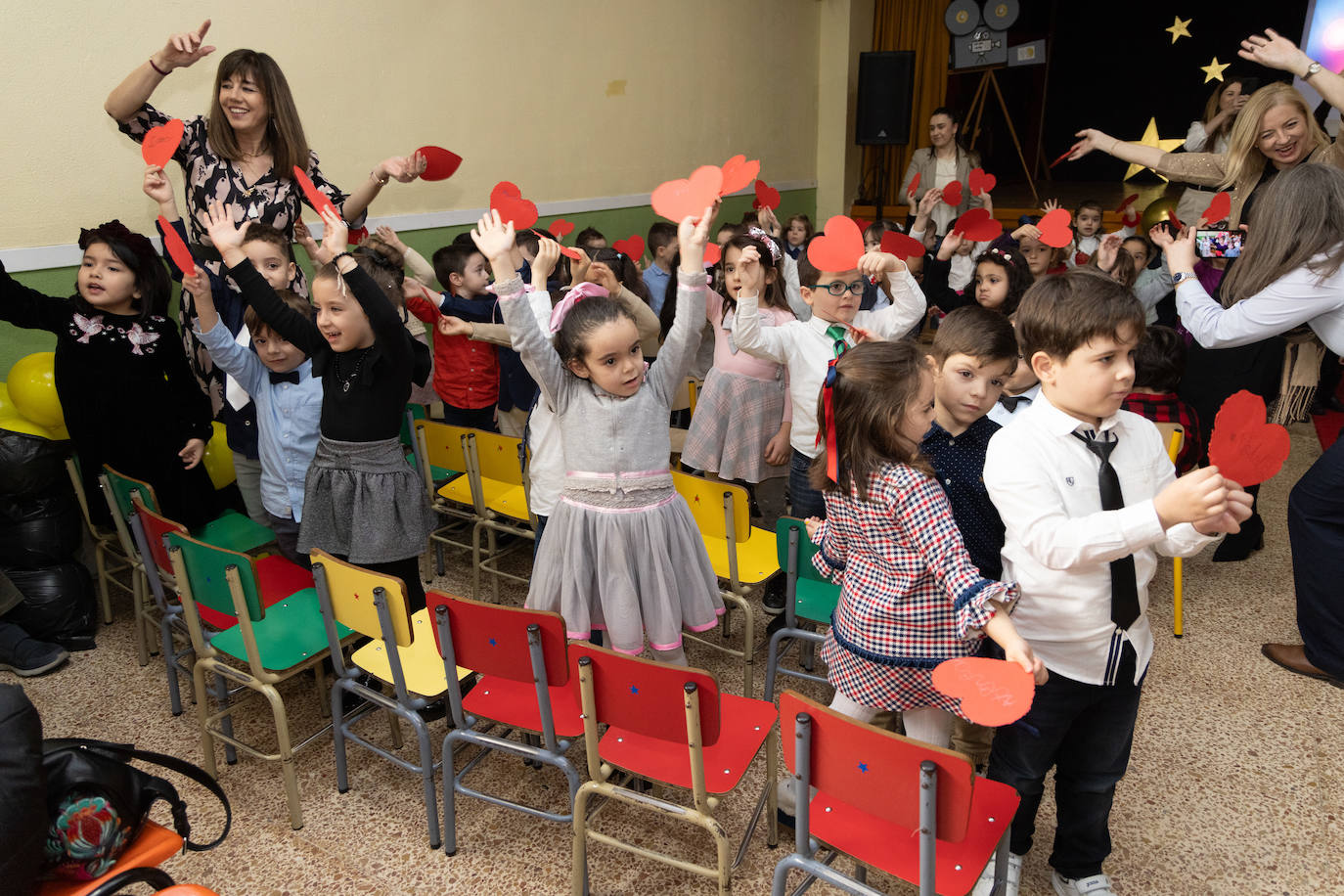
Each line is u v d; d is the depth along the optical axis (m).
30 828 1.14
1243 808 2.05
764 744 1.88
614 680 1.55
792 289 3.36
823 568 1.76
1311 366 3.01
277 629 2.18
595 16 5.08
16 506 2.73
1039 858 1.91
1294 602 2.97
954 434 1.75
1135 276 3.86
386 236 3.63
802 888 1.60
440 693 1.95
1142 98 11.71
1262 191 2.33
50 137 2.97
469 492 3.11
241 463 2.72
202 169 2.90
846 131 7.92
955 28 7.71
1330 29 3.38
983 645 1.72
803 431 2.51
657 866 1.90
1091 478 1.44
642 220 5.74
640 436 1.90
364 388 2.24
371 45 3.91
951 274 5.16
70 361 2.63
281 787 2.18
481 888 1.86
